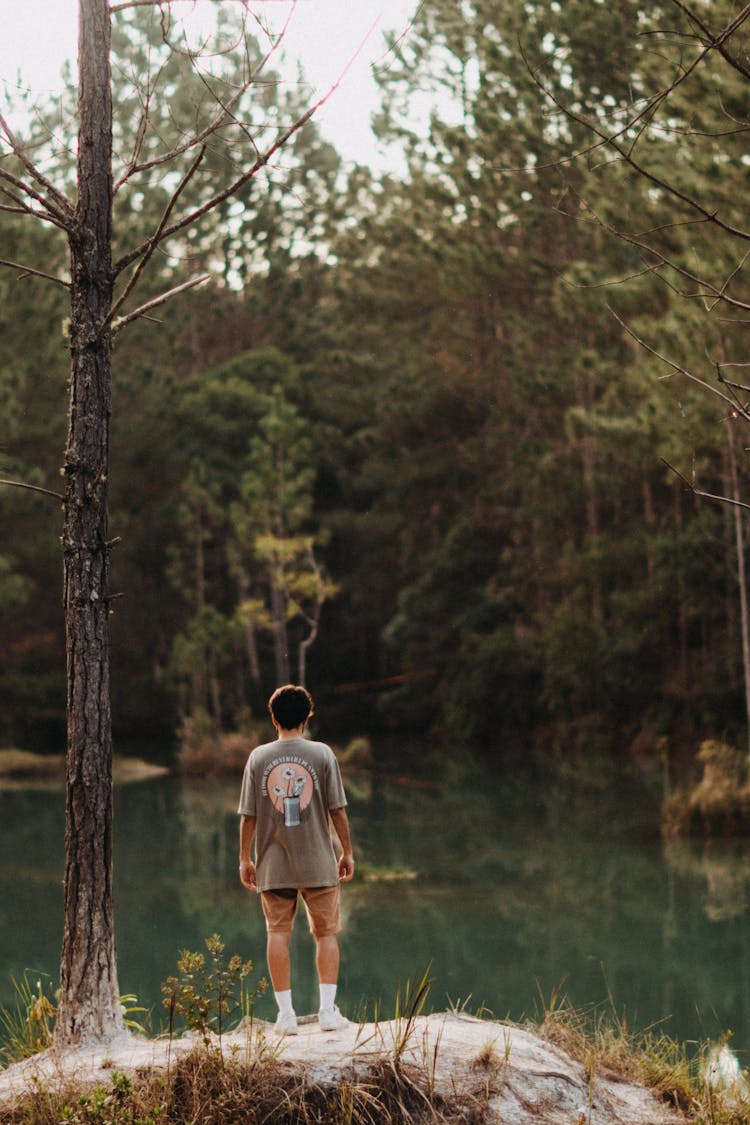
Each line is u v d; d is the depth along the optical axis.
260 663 38.84
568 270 21.89
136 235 30.84
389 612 40.22
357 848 18.48
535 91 20.27
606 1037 6.16
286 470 31.17
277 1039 4.91
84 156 6.02
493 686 35.56
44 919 13.99
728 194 15.14
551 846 18.31
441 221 31.28
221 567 38.12
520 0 20.11
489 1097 4.62
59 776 30.77
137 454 36.97
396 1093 4.52
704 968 10.69
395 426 40.19
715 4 9.74
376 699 39.81
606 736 31.56
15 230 29.48
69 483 5.85
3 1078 5.14
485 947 11.77
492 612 36.50
